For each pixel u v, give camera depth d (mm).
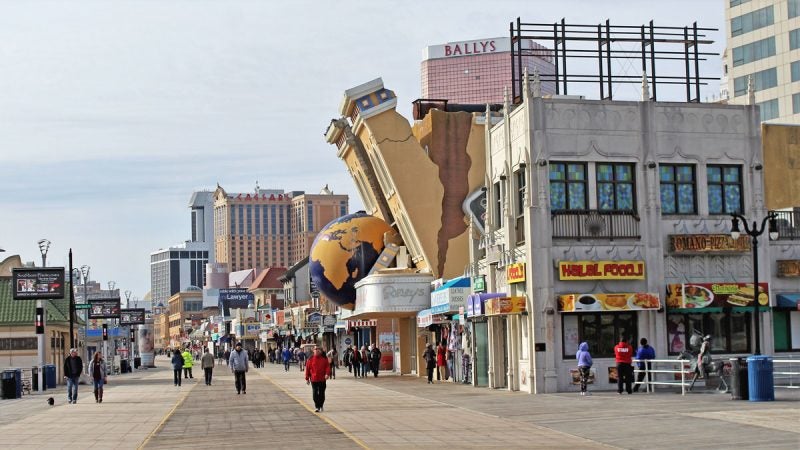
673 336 39625
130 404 41156
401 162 60125
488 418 28141
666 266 39938
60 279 60250
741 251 40219
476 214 59844
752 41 108812
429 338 61344
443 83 178000
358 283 63875
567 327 38812
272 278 179125
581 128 39875
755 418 24578
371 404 35750
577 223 39406
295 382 58812
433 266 59781
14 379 49031
